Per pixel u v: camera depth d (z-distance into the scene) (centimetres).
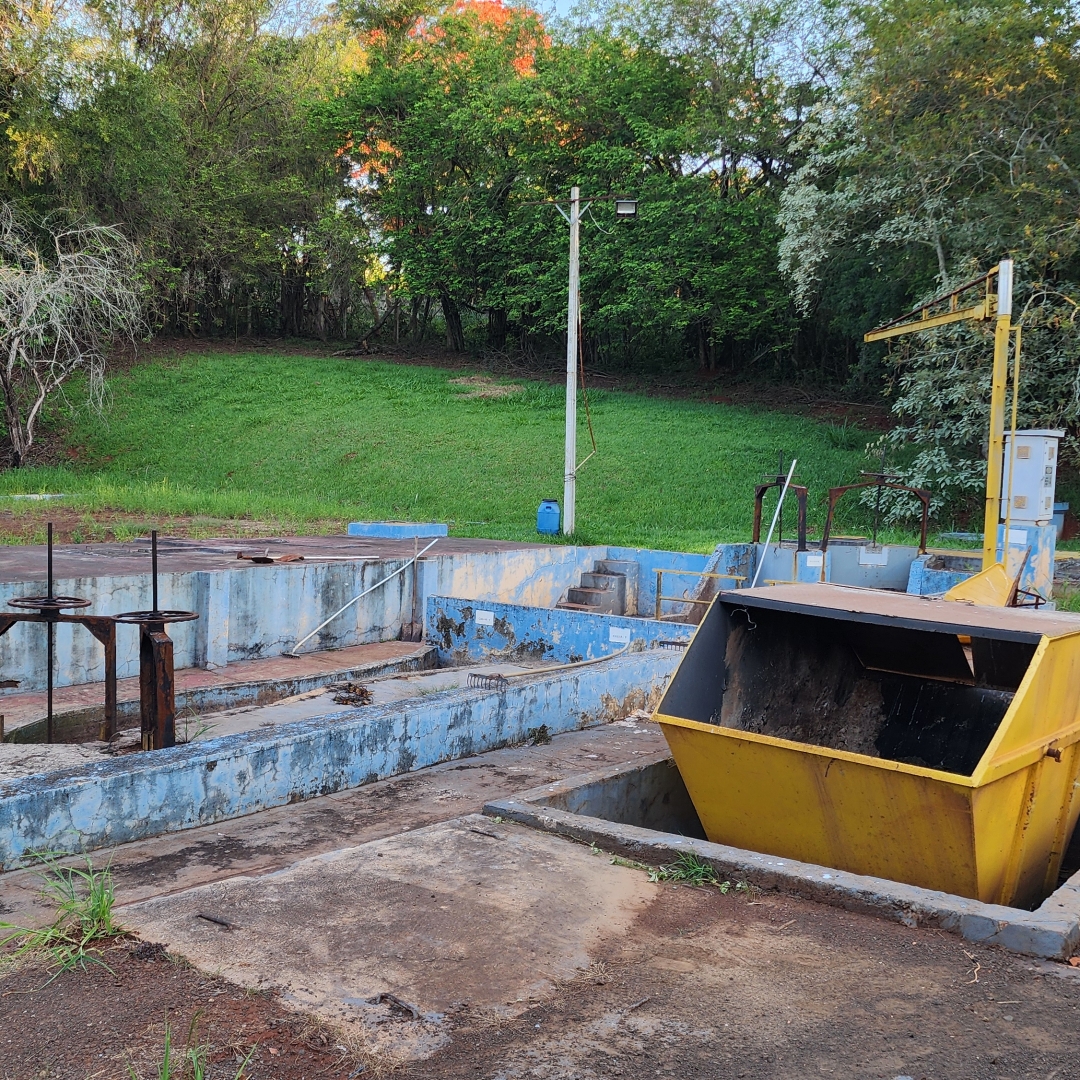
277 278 4844
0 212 3209
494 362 4503
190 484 2944
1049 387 2359
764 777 563
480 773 674
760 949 369
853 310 3347
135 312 3381
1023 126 2250
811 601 607
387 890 413
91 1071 275
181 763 541
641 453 3003
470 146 4216
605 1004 321
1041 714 535
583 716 833
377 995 322
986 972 353
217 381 3934
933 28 2247
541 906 400
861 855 556
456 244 4288
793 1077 279
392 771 664
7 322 2980
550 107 4038
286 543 1731
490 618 1245
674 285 3944
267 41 4653
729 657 639
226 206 4309
